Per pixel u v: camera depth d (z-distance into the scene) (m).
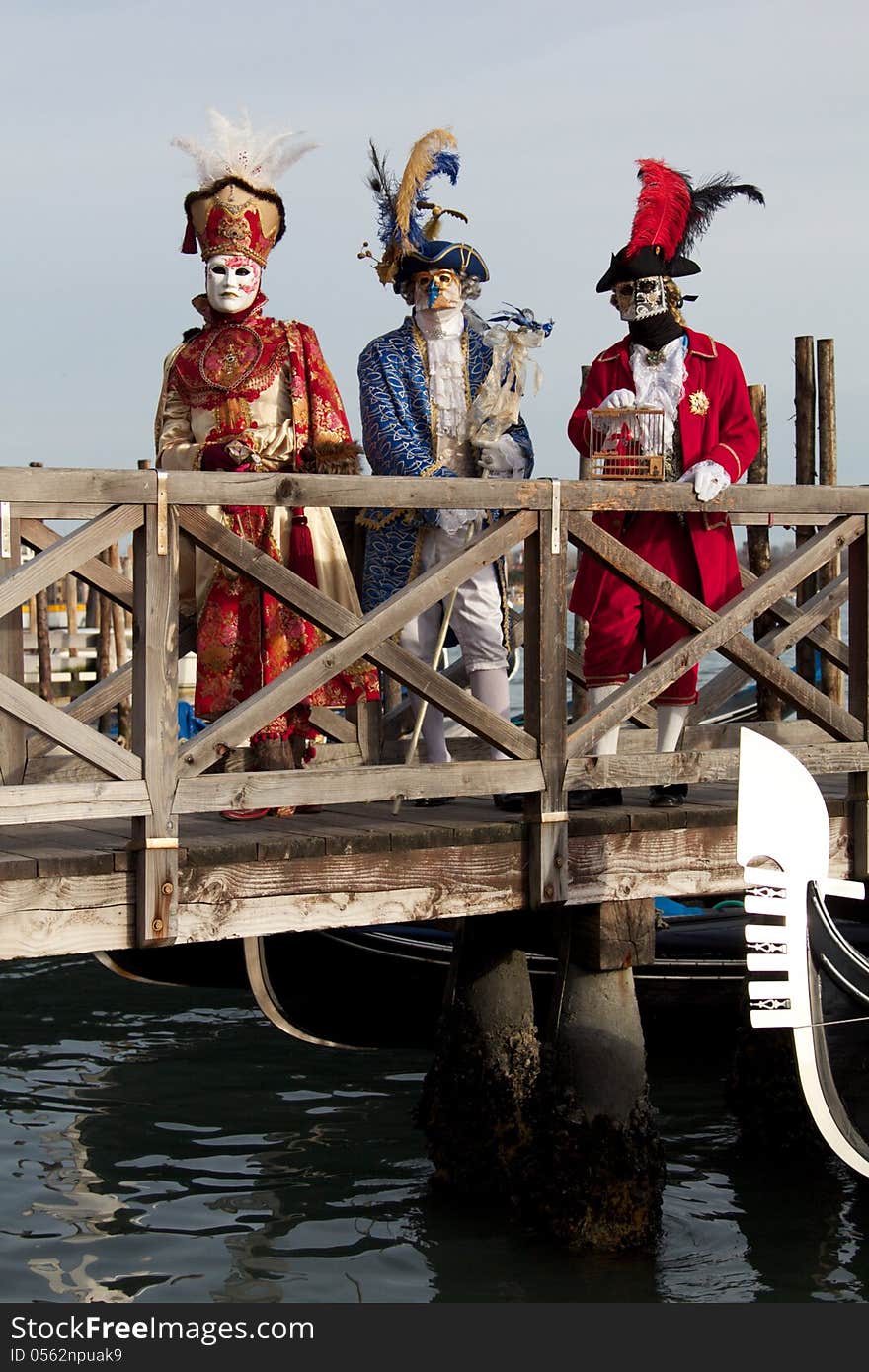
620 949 5.47
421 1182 6.30
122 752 4.49
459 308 5.76
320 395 5.46
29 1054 8.30
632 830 5.44
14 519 5.09
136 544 4.49
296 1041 8.55
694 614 5.41
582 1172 5.53
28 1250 5.65
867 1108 6.05
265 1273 5.43
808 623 6.60
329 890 4.89
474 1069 6.21
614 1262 5.46
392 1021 7.93
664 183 5.71
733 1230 5.77
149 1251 5.64
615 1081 5.54
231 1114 7.25
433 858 5.08
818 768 5.68
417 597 4.91
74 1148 6.78
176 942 4.60
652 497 5.33
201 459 5.33
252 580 4.67
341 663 4.80
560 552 5.15
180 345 5.61
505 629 5.85
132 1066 8.08
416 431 5.70
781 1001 5.11
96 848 4.70
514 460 5.66
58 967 10.37
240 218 5.45
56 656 16.73
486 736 5.08
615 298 5.75
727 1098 6.82
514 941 6.11
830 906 7.33
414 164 5.71
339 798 4.82
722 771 5.50
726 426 5.69
